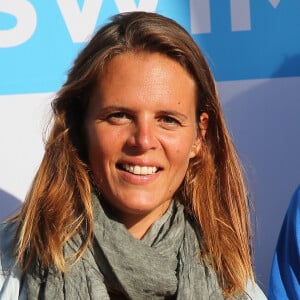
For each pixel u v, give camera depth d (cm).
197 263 204
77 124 207
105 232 196
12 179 301
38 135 299
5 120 300
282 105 299
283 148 300
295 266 260
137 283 194
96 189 203
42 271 195
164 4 297
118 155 189
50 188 204
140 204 189
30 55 297
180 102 190
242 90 299
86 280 192
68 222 200
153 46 191
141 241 197
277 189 301
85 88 196
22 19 297
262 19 296
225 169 218
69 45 296
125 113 187
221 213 218
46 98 298
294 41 296
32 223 201
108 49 190
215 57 297
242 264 213
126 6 296
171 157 191
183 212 212
